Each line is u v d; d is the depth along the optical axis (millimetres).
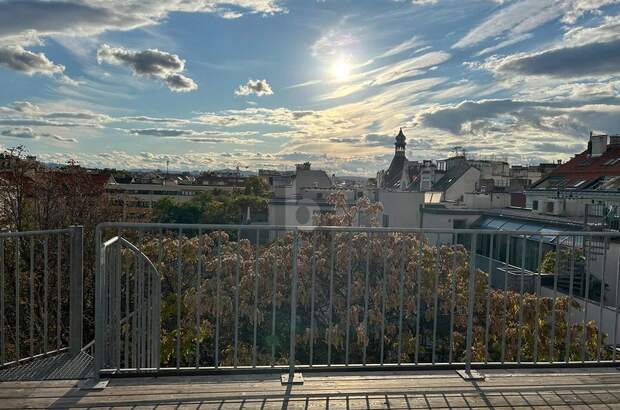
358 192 36094
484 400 3639
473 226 29078
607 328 11047
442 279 10234
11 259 13828
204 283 10266
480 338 9914
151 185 73938
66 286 13797
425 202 33438
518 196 35562
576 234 4242
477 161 53188
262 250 12672
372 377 3986
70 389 3641
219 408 3393
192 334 9898
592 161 34188
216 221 51250
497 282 15195
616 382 4020
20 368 4109
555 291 4363
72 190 20234
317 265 10570
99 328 3738
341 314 10312
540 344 9492
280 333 10414
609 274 13250
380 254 10492
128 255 5746
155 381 3797
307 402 3514
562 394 3771
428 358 10219
